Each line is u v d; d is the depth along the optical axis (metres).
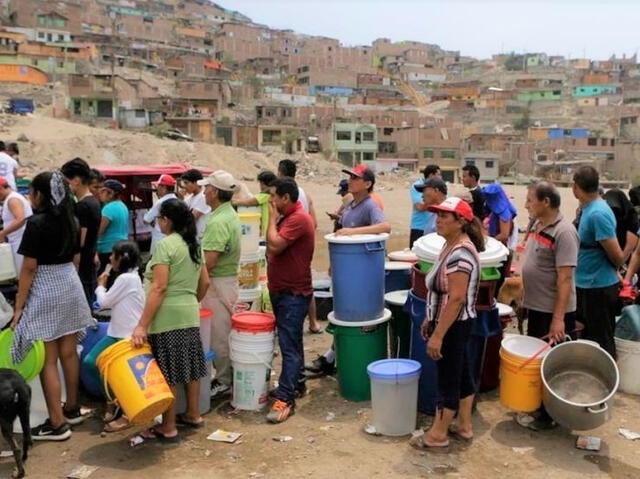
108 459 5.04
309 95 105.25
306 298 5.90
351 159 74.12
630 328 6.44
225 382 6.30
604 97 112.56
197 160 54.66
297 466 4.90
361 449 5.17
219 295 6.13
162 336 5.24
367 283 5.93
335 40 136.75
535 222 5.83
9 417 4.66
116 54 103.88
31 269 5.19
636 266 6.84
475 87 121.06
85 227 6.40
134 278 5.78
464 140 80.00
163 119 72.19
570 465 4.91
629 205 6.87
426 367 5.72
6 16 111.31
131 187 10.93
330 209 33.81
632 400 6.17
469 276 4.81
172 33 135.50
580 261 6.11
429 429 5.42
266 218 8.57
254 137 72.62
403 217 29.69
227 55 135.25
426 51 164.00
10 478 4.72
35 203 5.23
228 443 5.30
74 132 55.38
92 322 5.65
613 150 81.94
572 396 5.30
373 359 6.06
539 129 90.44
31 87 78.69
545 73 125.69
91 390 6.08
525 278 5.82
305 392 6.36
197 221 8.25
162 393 4.98
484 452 5.11
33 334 5.19
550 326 5.66
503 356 5.46
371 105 105.12
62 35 105.81
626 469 4.86
